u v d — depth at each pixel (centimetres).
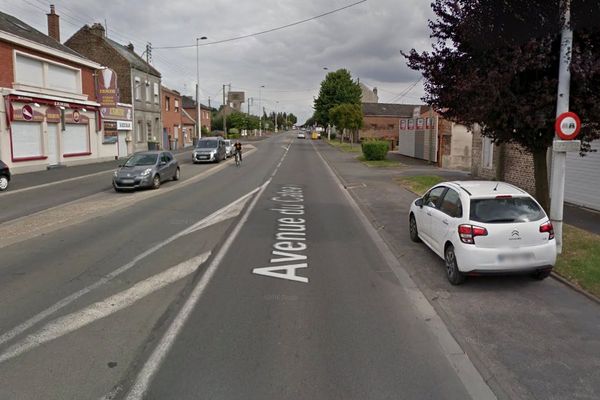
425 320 555
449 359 458
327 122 6309
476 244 644
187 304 596
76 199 1534
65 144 2625
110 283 677
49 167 2453
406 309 591
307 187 1925
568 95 751
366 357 459
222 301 609
